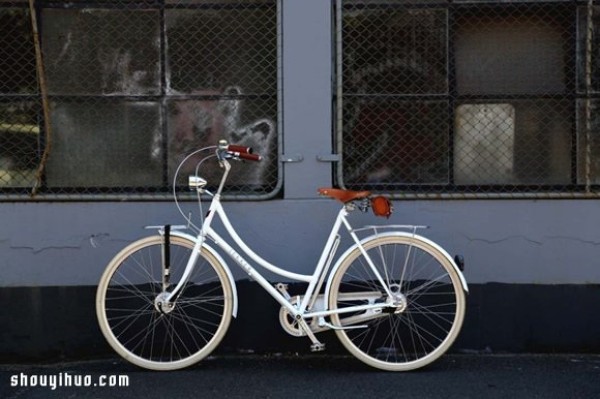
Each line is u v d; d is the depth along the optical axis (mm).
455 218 5316
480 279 5332
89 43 5355
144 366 5012
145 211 5305
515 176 5414
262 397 4555
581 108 5387
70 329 5305
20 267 5289
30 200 5266
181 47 5379
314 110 5258
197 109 5398
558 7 5348
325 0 5227
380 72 5387
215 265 4953
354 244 5027
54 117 5379
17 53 5332
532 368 5074
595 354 5348
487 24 5379
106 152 5398
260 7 5363
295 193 5285
